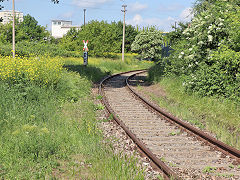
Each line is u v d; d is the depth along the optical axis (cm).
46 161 527
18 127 698
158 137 737
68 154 580
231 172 523
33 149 562
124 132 770
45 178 466
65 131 704
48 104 933
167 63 1727
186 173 512
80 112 952
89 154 589
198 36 1231
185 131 794
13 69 1002
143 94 1482
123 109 1104
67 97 1120
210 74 1094
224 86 1014
